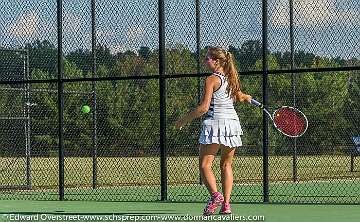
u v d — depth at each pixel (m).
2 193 23.78
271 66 27.41
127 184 26.72
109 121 28.44
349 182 28.39
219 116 14.70
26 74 25.00
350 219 14.92
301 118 15.64
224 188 15.09
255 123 29.00
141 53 26.55
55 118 28.66
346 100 30.44
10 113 25.11
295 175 27.34
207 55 14.88
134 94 28.28
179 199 21.03
